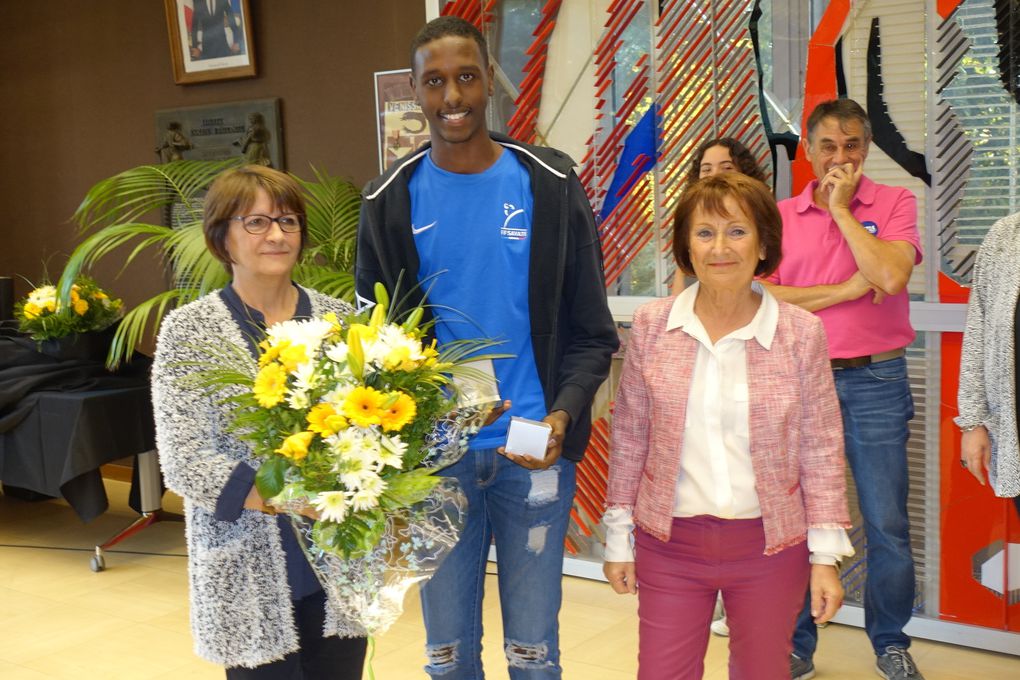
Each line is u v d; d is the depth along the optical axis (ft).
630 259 12.64
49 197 20.15
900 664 10.02
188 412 5.87
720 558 6.38
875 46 10.76
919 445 10.98
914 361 10.93
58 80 19.53
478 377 5.94
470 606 7.06
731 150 10.08
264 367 5.48
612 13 12.24
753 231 6.23
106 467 20.06
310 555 5.54
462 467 6.84
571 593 12.85
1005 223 8.34
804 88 11.18
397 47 15.25
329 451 5.22
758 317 6.36
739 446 6.35
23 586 13.85
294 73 16.47
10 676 10.84
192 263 12.36
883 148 10.87
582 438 6.89
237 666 6.15
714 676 10.21
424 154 7.08
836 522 6.35
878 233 9.73
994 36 10.18
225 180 6.37
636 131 12.35
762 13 11.35
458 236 6.83
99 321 15.06
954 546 10.91
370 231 6.98
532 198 6.84
